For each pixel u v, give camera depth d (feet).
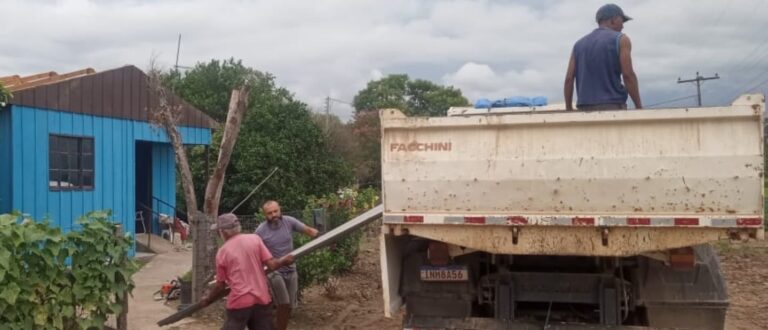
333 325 28.50
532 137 16.56
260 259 20.35
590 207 16.17
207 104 92.79
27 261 19.38
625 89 19.36
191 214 29.71
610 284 18.04
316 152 72.54
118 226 21.94
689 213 15.52
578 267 18.80
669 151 15.64
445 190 17.13
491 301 19.07
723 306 17.51
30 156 39.19
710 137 15.39
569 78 20.36
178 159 30.40
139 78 49.32
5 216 19.25
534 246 16.74
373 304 32.86
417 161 17.30
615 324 17.83
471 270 18.92
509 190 16.70
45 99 40.34
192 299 29.40
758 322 29.27
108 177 46.21
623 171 15.93
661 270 17.80
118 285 21.71
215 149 69.82
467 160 16.97
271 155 67.36
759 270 43.27
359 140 142.92
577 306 19.75
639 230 16.01
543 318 19.25
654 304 17.83
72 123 42.75
